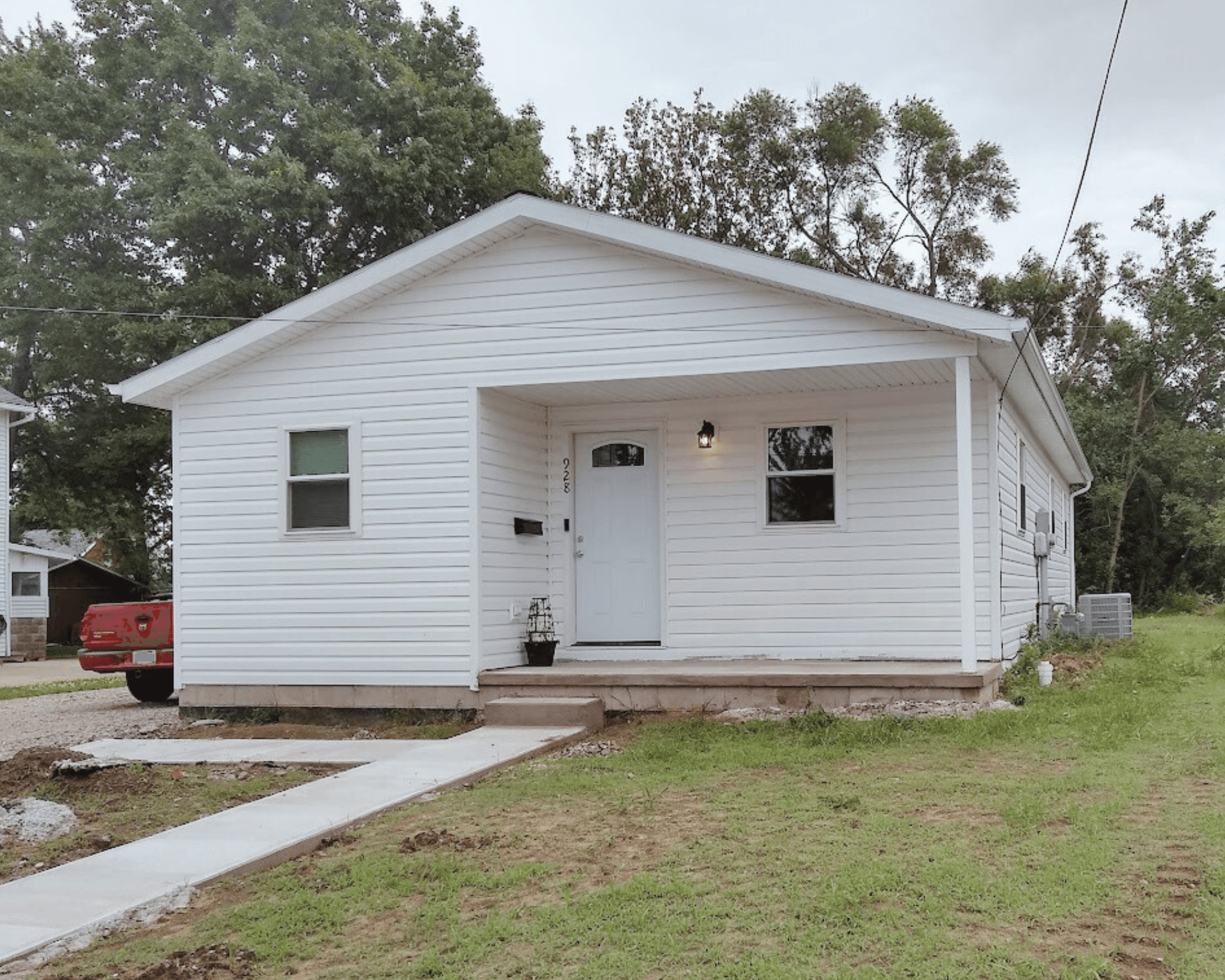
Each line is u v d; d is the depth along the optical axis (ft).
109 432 100.27
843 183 119.24
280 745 31.58
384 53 91.91
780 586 37.68
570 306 34.63
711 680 32.63
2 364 106.32
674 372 33.65
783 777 23.89
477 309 35.45
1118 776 22.52
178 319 82.99
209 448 37.60
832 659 36.99
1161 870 16.53
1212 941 13.85
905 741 27.20
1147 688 36.09
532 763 27.30
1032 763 24.26
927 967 13.25
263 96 85.97
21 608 98.84
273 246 84.07
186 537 37.68
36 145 89.66
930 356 31.45
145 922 16.57
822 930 14.62
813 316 32.55
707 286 33.50
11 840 21.53
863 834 18.93
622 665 36.68
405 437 35.83
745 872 17.20
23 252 92.79
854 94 116.67
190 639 37.52
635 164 113.19
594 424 39.58
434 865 18.25
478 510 35.17
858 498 37.11
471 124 93.76
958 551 36.04
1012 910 15.07
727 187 114.52
